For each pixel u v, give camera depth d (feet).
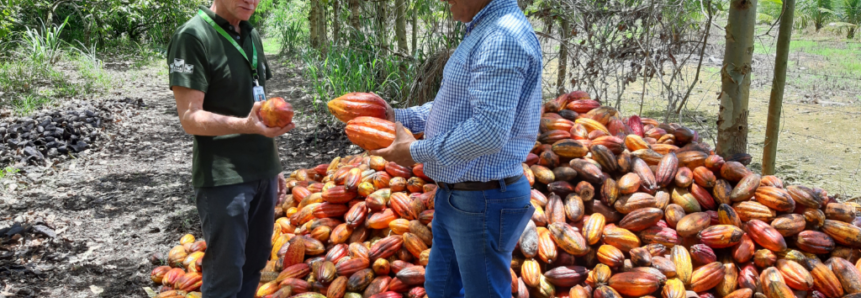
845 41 57.26
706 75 37.01
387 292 10.85
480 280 7.90
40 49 40.78
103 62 49.06
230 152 8.80
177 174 20.99
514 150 7.56
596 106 14.10
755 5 13.32
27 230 15.11
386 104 8.68
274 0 89.20
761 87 35.19
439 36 25.08
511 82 6.74
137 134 26.61
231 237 8.83
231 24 8.84
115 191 18.98
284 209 14.69
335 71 28.19
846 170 19.58
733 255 10.73
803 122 26.84
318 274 11.25
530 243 10.50
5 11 39.81
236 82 8.81
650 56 19.54
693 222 10.67
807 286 9.96
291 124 7.88
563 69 23.11
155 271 12.87
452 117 7.45
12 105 29.07
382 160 13.69
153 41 61.62
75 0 51.11
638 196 11.05
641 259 10.25
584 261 10.88
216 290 9.00
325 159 22.80
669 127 14.25
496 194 7.57
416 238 11.40
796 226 10.63
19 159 21.04
